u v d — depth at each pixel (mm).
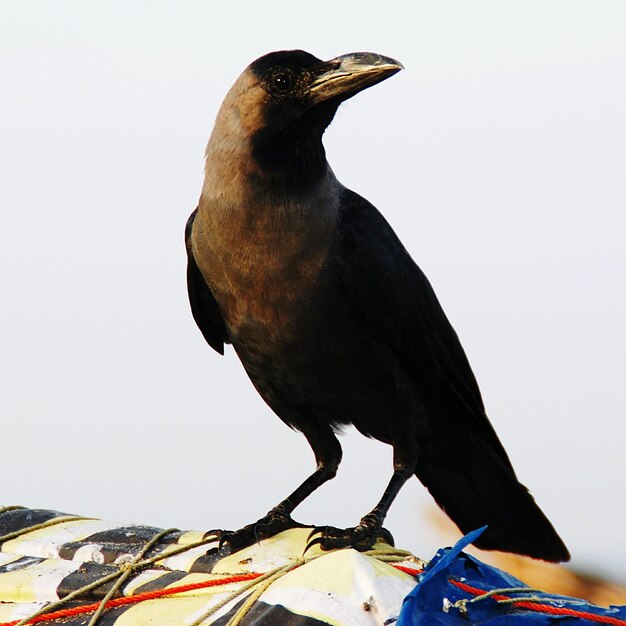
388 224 10055
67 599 6469
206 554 7059
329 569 5539
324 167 9586
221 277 9477
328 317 9453
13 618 6473
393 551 6984
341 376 9680
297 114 9219
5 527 7902
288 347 9523
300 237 9250
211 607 5844
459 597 5375
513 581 5734
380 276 9594
